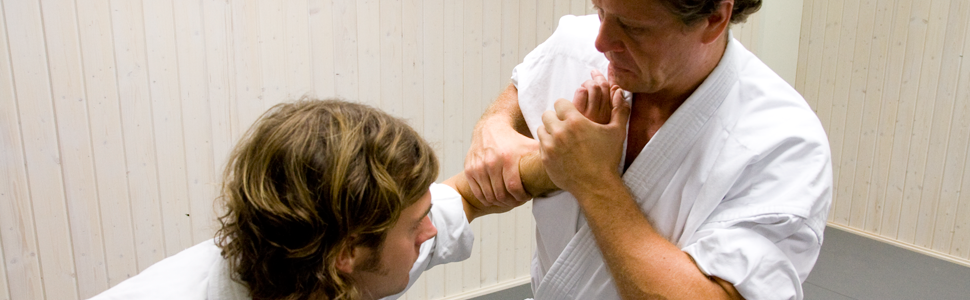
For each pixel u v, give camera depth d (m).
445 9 2.28
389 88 2.25
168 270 0.71
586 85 0.77
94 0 1.78
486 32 2.38
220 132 2.04
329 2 2.08
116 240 2.00
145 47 1.87
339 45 2.13
